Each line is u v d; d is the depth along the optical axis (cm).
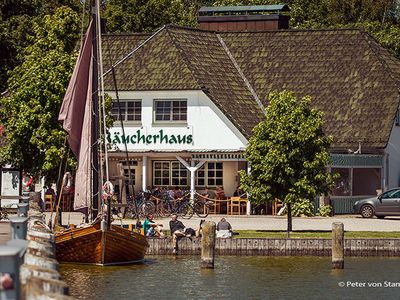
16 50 10219
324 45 9575
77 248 5653
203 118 8600
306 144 6575
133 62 8931
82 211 6062
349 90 9188
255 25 10006
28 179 7650
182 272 5491
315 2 13425
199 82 8631
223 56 9419
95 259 5669
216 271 5547
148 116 8669
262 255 6206
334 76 9325
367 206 8106
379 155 8812
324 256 6191
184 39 9256
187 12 13488
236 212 8300
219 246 6219
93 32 6078
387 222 7681
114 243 5659
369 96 9100
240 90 9088
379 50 9725
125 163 8712
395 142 9100
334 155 8462
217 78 9006
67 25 7375
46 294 2258
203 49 9312
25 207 4134
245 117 8706
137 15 11938
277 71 9369
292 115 6600
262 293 4888
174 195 8225
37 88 7056
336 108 9075
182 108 8650
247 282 5194
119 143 8662
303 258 6122
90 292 4816
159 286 5019
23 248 2019
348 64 9394
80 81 6066
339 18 13312
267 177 6581
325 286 5106
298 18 13200
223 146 8569
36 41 7331
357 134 8862
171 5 12325
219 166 8669
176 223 6297
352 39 9594
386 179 8888
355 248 6234
